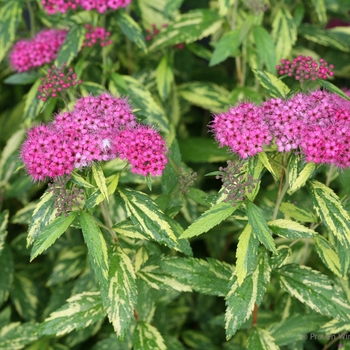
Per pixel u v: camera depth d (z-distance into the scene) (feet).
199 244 2.35
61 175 1.36
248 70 2.31
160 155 1.36
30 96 1.98
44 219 1.40
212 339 2.13
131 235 1.48
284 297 1.80
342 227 1.35
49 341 1.94
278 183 1.52
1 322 2.00
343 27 2.22
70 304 1.55
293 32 2.05
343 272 1.42
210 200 1.51
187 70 2.39
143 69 2.23
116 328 1.38
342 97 1.38
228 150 1.43
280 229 1.41
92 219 1.37
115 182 1.40
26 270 2.24
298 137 1.34
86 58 2.11
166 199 1.56
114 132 1.40
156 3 2.21
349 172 1.53
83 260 2.09
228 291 1.50
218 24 2.07
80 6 1.98
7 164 2.16
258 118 1.37
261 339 1.57
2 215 1.92
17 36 2.37
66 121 1.41
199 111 2.78
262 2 1.89
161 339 1.61
